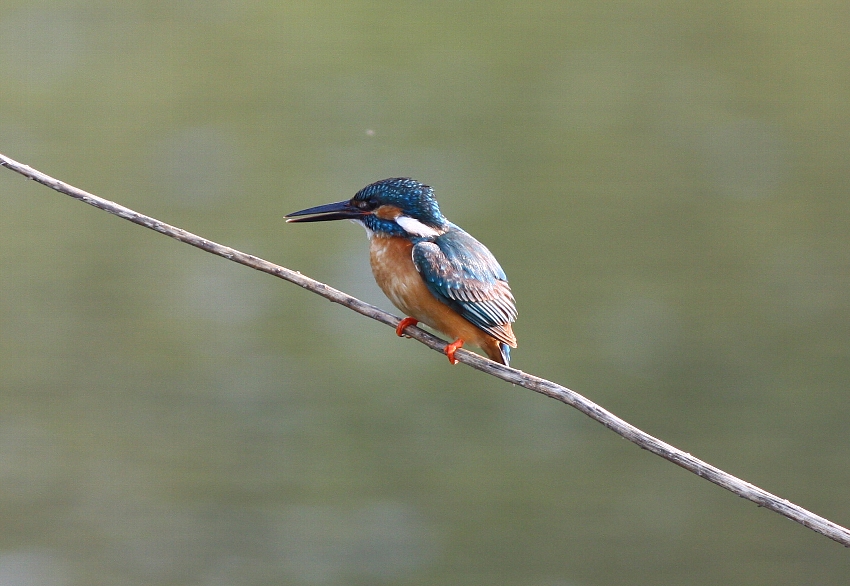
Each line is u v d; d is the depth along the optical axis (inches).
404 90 847.7
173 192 713.6
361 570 469.1
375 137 785.6
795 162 765.9
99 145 764.6
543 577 456.8
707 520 493.7
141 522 490.6
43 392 554.9
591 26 942.4
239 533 486.9
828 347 586.6
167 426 540.1
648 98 845.2
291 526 486.6
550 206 715.4
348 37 912.9
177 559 471.5
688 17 946.7
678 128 811.4
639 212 709.9
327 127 794.8
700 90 855.1
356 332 606.5
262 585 458.3
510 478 517.0
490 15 959.0
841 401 548.7
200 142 772.6
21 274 639.1
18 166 285.6
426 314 334.0
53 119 789.2
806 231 691.4
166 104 815.7
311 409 548.7
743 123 811.4
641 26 945.5
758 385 563.2
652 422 542.3
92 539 482.9
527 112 825.5
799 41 919.0
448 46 904.9
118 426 543.8
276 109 816.9
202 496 503.5
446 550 475.5
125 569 466.3
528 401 563.5
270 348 589.6
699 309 616.4
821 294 630.5
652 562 470.6
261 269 296.0
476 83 856.3
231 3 948.6
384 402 557.3
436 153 770.2
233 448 531.8
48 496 502.0
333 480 512.7
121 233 679.7
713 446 525.3
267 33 914.1
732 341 592.1
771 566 470.6
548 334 597.6
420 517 492.4
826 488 498.6
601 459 529.3
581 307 620.7
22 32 910.4
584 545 481.1
